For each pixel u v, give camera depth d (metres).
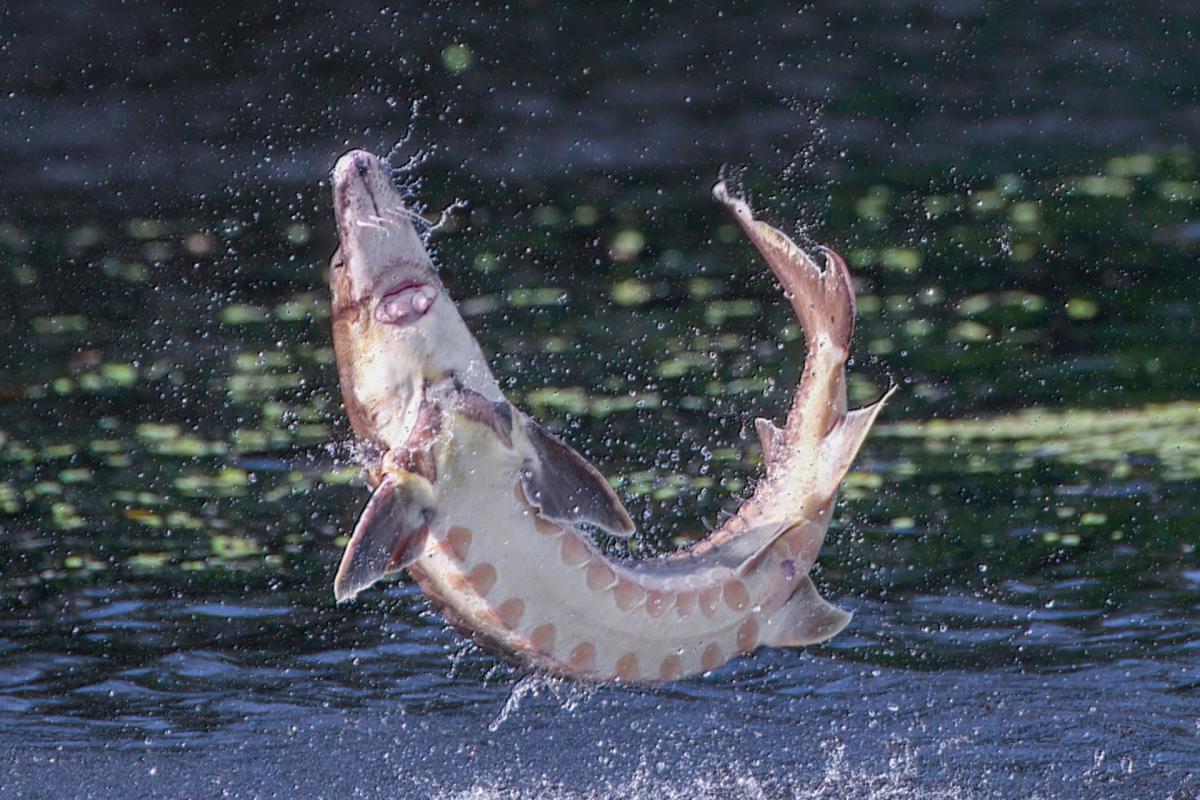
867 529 28.45
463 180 52.03
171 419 34.28
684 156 54.03
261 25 61.91
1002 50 62.12
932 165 52.59
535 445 17.89
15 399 35.31
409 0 63.66
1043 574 26.64
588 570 18.03
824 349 19.58
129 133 55.50
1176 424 33.00
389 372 18.34
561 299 41.72
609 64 60.66
